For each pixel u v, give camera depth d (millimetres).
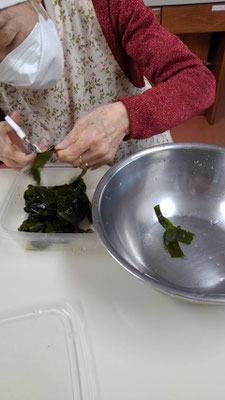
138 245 643
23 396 445
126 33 717
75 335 503
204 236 655
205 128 2139
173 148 680
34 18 550
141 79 886
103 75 846
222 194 705
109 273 585
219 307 527
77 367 466
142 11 690
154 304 534
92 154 622
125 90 905
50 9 705
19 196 745
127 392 434
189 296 417
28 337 507
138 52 729
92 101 911
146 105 625
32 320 527
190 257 609
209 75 708
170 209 722
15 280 586
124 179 668
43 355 485
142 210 703
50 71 657
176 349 474
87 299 549
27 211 688
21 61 590
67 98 890
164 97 643
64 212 666
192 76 679
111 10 697
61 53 646
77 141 589
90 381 449
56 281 580
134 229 667
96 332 503
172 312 522
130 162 659
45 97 859
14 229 685
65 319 526
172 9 1731
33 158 682
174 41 707
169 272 584
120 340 490
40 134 1026
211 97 708
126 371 455
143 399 425
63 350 488
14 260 620
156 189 729
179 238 638
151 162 688
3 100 938
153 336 492
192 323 505
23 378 462
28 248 643
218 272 579
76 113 920
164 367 455
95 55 797
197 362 458
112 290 559
